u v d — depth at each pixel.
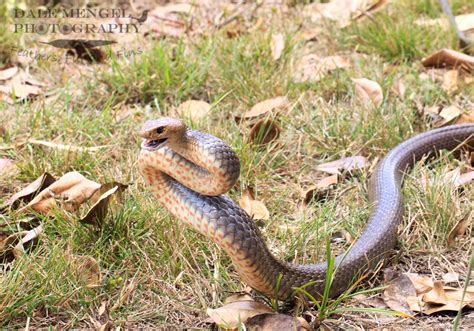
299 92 1.49
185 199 1.04
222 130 1.36
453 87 1.50
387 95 1.46
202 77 1.52
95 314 1.08
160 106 1.48
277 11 1.81
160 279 1.11
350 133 1.39
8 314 1.06
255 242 1.04
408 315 1.05
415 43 1.62
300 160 1.36
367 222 1.21
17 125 1.38
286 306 1.10
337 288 1.11
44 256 1.13
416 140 1.36
